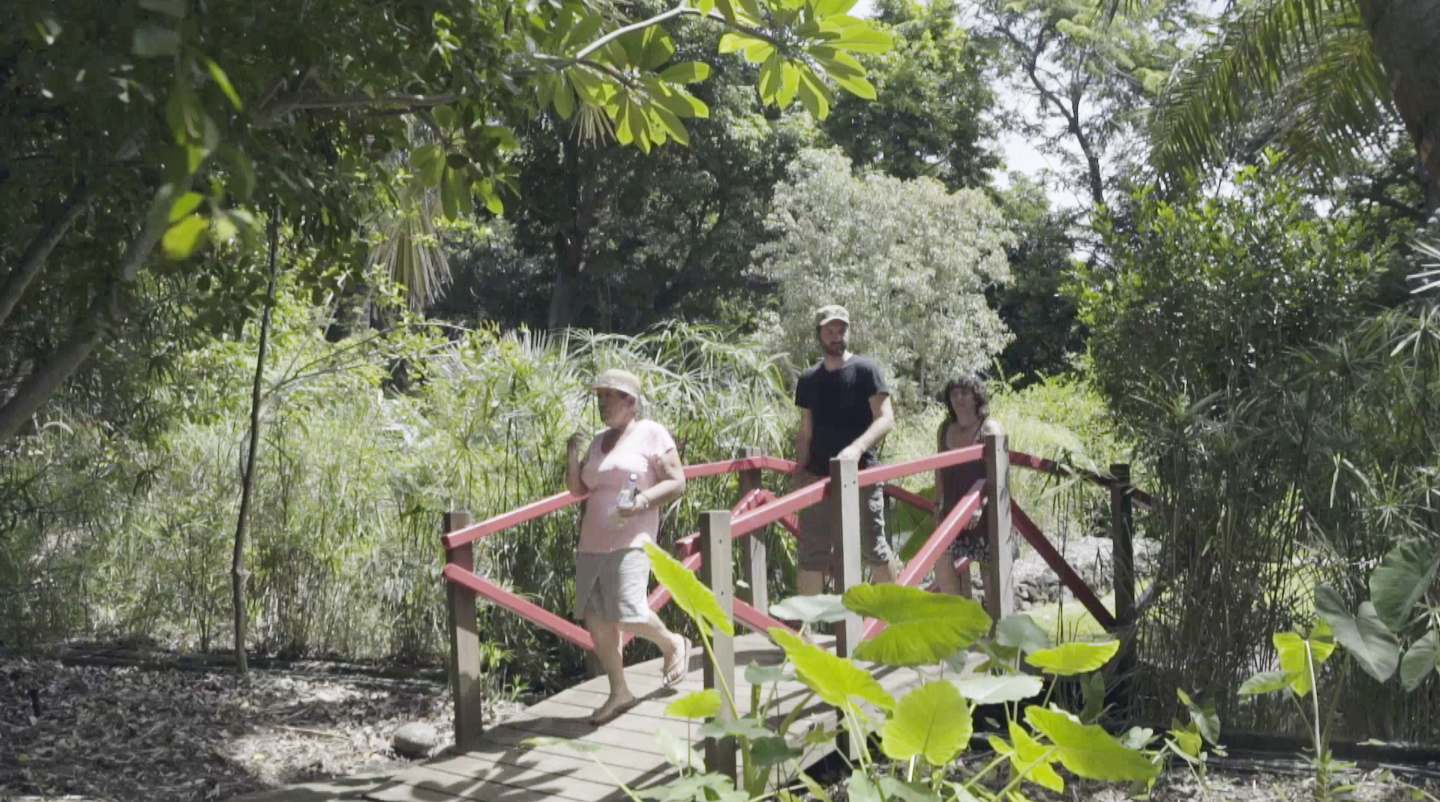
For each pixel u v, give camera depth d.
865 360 6.09
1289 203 6.05
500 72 4.00
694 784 3.56
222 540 8.71
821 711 5.19
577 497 5.30
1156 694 5.98
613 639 5.29
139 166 3.77
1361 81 10.16
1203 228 6.04
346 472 8.51
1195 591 5.88
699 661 6.19
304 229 4.66
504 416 7.82
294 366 8.73
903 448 12.60
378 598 8.32
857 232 22.69
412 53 4.05
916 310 22.97
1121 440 6.41
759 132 26.12
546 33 4.22
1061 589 6.52
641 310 28.52
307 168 4.06
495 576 7.53
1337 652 5.66
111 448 8.45
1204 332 6.06
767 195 26.98
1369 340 5.57
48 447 8.39
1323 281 5.83
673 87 4.29
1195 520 5.84
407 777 4.94
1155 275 6.16
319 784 5.09
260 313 8.16
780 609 3.91
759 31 4.09
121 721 6.64
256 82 3.31
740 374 8.15
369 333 8.64
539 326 30.41
